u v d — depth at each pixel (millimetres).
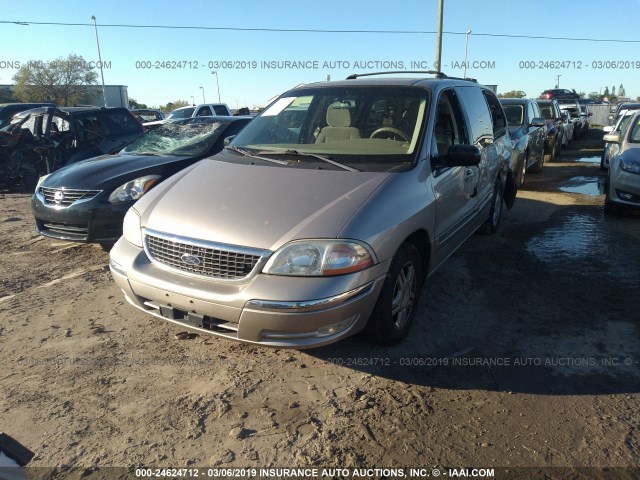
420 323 3963
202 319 3068
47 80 42750
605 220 7215
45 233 5547
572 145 20031
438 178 3854
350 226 2971
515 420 2814
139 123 10609
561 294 4504
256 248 2922
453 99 4621
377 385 3158
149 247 3346
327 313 2871
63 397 3031
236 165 3842
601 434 2699
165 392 3092
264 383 3188
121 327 3934
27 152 9617
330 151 3887
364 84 4445
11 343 3672
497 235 6449
